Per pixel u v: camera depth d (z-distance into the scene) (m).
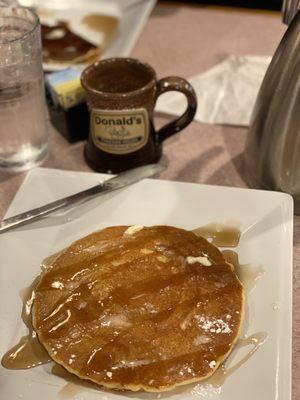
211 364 0.26
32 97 0.40
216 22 0.58
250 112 0.44
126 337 0.27
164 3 0.61
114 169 0.38
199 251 0.32
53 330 0.28
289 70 0.32
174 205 0.35
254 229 0.33
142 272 0.30
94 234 0.33
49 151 0.42
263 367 0.26
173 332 0.28
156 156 0.40
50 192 0.36
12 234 0.33
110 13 0.58
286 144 0.33
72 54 0.52
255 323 0.28
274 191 0.35
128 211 0.34
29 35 0.37
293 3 0.31
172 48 0.54
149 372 0.26
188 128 0.44
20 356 0.27
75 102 0.40
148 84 0.35
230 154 0.41
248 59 0.51
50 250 0.32
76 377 0.26
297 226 0.35
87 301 0.29
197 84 0.47
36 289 0.30
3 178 0.39
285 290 0.30
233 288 0.30
